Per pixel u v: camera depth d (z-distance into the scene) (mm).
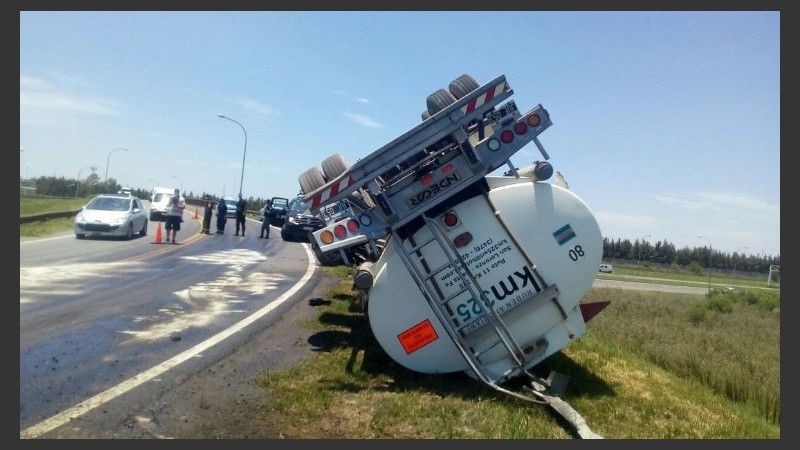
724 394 9484
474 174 6980
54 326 8617
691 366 11070
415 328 6992
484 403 6125
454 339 6734
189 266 16406
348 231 7164
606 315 20719
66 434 5027
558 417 6074
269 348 8062
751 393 9367
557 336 7082
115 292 11594
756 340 17344
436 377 6988
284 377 6750
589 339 10359
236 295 12102
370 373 7109
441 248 6988
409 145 6809
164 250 20578
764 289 48969
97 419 5359
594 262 7109
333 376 6895
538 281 7008
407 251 7008
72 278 12977
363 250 9180
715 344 15477
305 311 10703
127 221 23656
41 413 5438
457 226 7012
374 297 7031
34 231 23594
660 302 28656
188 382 6461
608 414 6422
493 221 7039
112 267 15172
